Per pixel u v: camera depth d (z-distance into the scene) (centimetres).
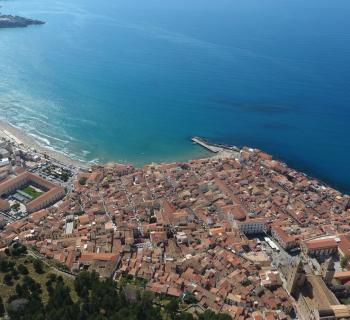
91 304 19950
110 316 19688
